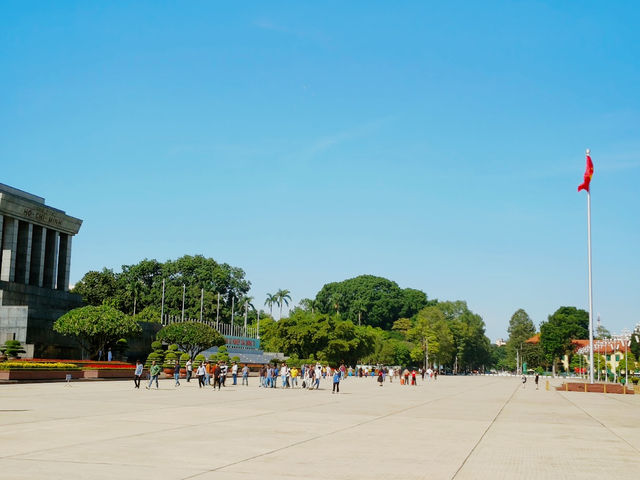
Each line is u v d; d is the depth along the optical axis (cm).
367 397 4597
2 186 8206
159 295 13088
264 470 1391
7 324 6950
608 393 6341
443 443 1959
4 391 3891
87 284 12262
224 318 13462
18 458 1462
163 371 6875
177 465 1427
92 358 7212
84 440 1789
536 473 1445
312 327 11131
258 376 8562
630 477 1412
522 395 5631
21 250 8388
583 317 19388
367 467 1466
